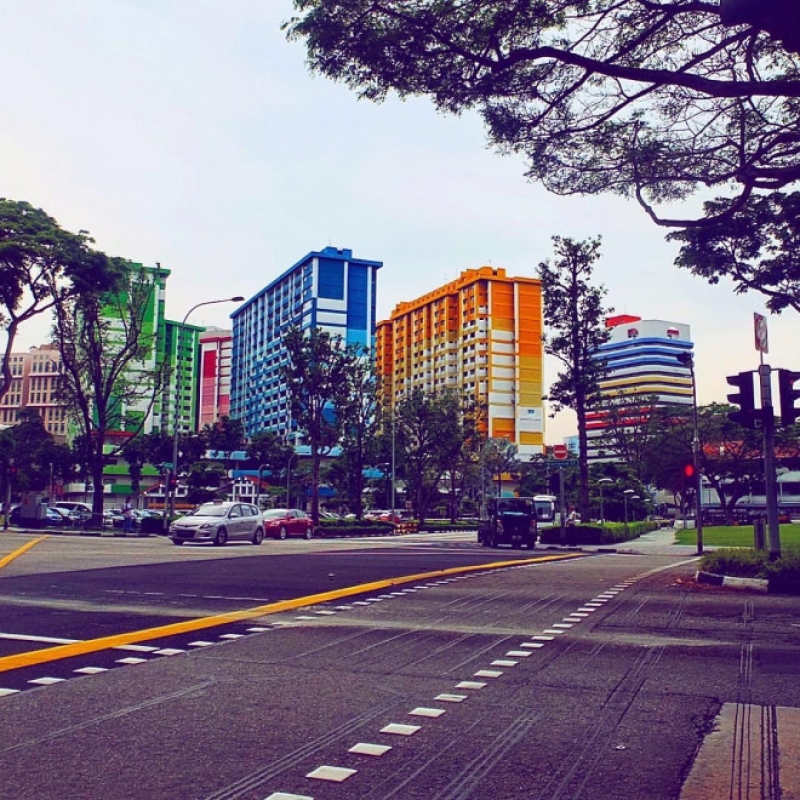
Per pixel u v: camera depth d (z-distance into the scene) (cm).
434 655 773
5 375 4016
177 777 430
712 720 546
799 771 443
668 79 1027
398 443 6278
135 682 653
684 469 2966
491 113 1220
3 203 3909
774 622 987
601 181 1370
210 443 9762
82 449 5972
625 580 1529
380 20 1060
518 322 12738
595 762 459
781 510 7238
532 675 686
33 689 627
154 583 1404
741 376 1473
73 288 4078
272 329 13512
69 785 416
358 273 12181
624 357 13162
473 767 449
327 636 879
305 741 496
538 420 12656
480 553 2644
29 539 3144
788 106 1317
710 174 1359
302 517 4272
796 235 1661
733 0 619
